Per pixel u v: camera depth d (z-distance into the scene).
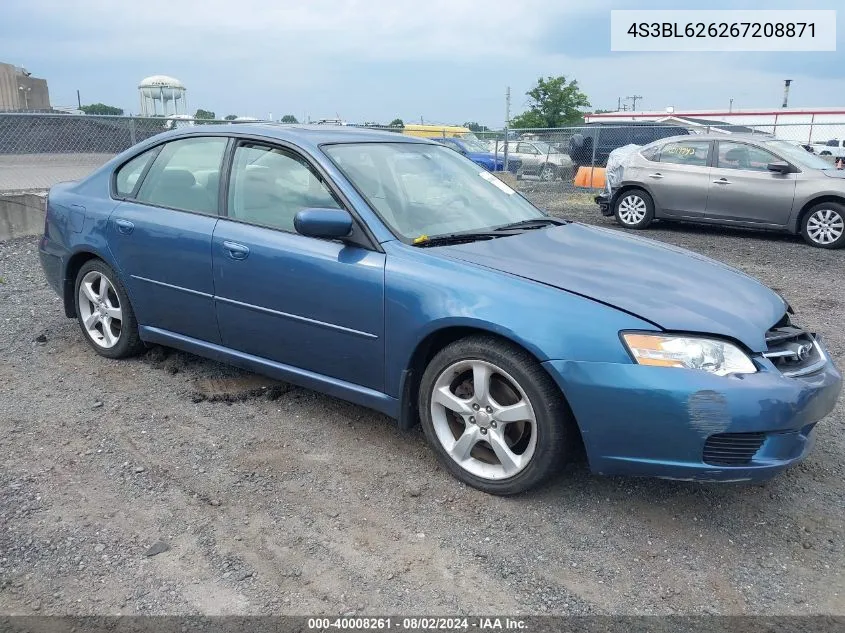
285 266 3.60
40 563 2.68
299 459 3.51
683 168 11.45
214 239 3.89
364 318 3.38
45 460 3.45
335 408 4.09
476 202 4.05
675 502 3.18
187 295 4.09
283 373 3.84
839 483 3.38
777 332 3.11
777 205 10.55
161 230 4.13
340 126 4.40
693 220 11.46
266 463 3.46
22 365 4.68
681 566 2.74
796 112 27.48
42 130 11.09
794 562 2.78
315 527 2.95
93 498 3.12
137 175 4.48
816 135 22.77
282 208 3.75
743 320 2.99
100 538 2.84
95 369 4.62
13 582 2.57
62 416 3.93
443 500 3.16
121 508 3.05
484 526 2.97
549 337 2.88
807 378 2.95
